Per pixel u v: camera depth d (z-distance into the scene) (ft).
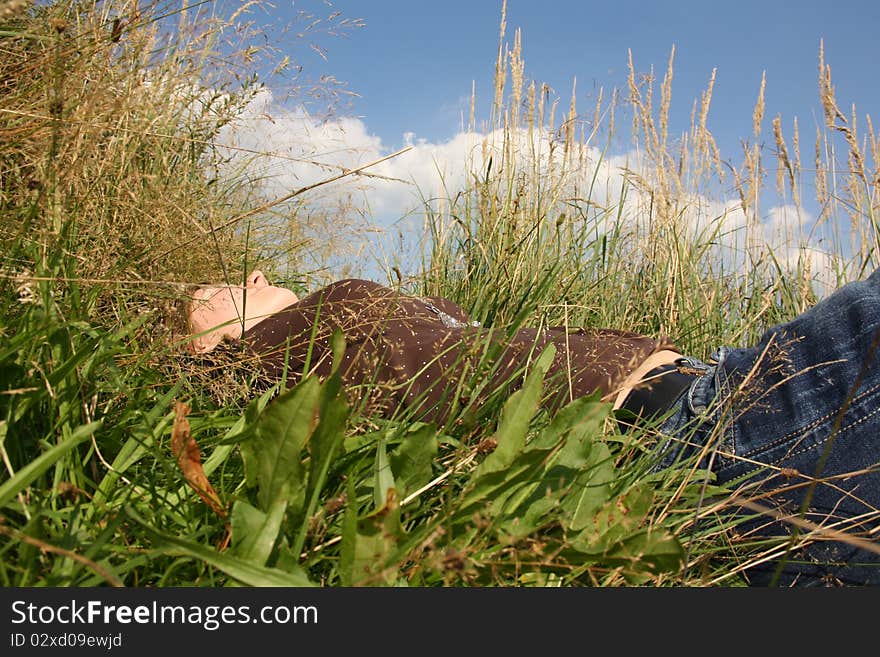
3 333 3.34
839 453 3.89
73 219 3.59
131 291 4.08
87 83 4.16
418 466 3.37
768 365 4.38
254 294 5.75
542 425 4.49
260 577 2.56
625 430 4.71
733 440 4.29
